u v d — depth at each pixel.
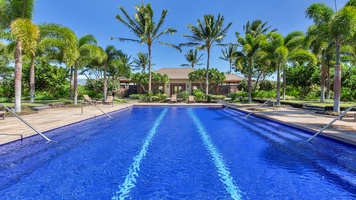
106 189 3.57
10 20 11.02
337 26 10.80
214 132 8.30
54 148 5.87
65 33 12.86
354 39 11.34
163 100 24.36
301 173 4.26
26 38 10.10
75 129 8.77
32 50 10.76
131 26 23.44
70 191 3.49
